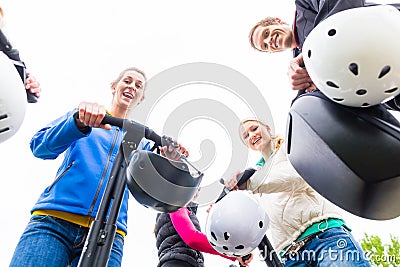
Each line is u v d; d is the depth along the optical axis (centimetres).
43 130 143
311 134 111
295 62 126
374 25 97
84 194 137
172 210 105
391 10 101
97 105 108
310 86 127
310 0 126
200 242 143
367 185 102
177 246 151
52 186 140
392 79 99
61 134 127
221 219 125
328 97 110
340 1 110
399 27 98
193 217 154
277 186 157
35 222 131
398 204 106
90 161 144
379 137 104
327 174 110
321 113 111
